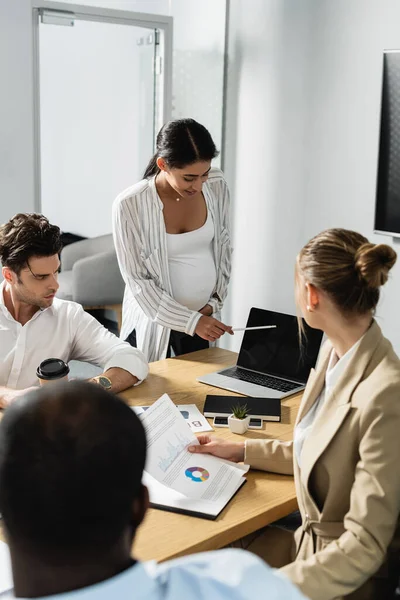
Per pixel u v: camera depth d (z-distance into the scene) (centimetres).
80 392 71
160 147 256
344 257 147
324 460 152
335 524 154
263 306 439
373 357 150
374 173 360
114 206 278
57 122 372
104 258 396
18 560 69
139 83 398
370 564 138
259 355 252
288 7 393
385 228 354
